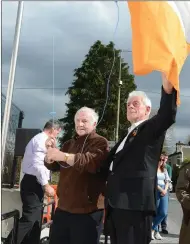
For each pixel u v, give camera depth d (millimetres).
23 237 4332
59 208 3377
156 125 2799
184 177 3670
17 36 2764
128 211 2789
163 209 6898
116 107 35562
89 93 34312
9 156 6223
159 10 2273
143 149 2852
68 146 3580
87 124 3383
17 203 5090
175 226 8875
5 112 2748
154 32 2229
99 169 3182
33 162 4441
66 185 3334
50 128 4590
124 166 2875
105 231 3025
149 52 2205
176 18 2396
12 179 6051
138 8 2242
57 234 3334
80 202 3248
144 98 3111
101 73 34938
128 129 3213
